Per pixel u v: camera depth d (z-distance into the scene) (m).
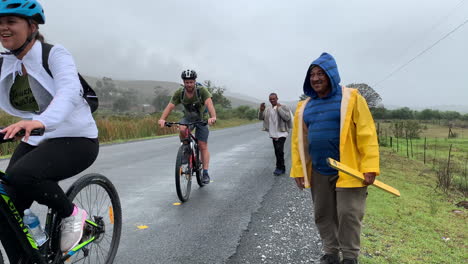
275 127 7.98
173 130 25.53
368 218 5.01
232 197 5.88
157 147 14.22
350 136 2.88
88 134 2.52
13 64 2.31
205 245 3.81
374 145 2.79
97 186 3.01
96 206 3.02
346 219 2.88
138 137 21.22
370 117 2.86
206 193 6.16
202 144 6.20
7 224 2.22
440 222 5.18
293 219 4.74
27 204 2.36
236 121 62.44
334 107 2.99
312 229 4.36
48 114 2.02
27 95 2.42
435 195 7.27
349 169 2.69
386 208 5.65
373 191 6.88
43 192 2.26
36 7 2.21
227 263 3.38
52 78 2.30
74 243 2.51
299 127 3.26
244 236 4.09
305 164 3.23
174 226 4.41
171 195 5.97
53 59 2.25
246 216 4.85
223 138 19.80
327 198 3.16
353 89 2.94
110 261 3.15
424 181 8.85
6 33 2.14
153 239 3.96
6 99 2.47
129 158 10.66
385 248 3.86
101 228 2.92
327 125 3.00
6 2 2.07
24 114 2.57
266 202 5.59
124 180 7.21
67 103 2.14
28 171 2.18
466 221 5.34
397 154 14.87
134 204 5.39
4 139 1.90
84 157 2.48
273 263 3.40
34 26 2.24
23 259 2.32
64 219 2.51
